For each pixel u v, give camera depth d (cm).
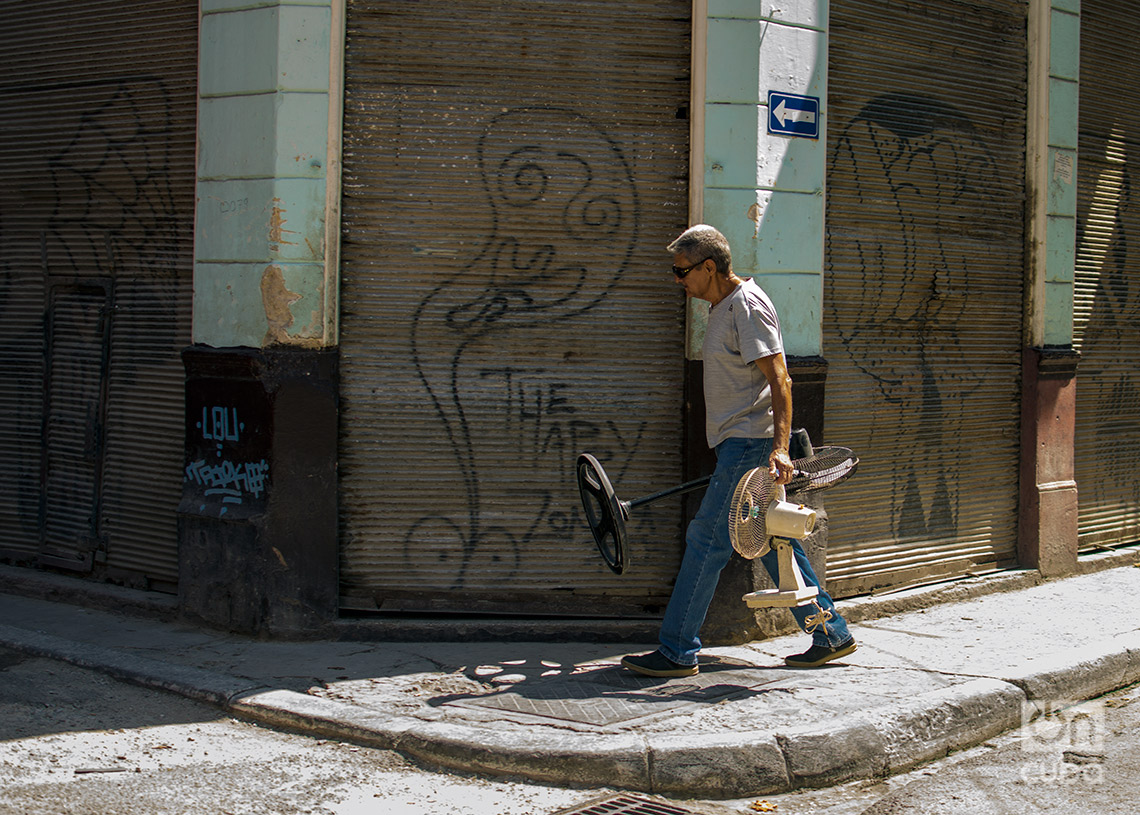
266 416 515
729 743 377
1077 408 721
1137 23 743
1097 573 703
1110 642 522
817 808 361
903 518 615
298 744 400
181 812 338
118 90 587
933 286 622
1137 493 764
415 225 525
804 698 430
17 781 356
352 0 520
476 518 532
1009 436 669
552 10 526
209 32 533
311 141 513
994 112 649
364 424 527
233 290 528
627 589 537
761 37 525
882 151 595
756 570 526
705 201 522
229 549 525
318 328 516
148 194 580
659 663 463
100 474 604
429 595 532
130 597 569
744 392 451
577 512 534
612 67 529
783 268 535
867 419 595
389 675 464
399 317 527
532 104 527
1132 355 758
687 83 531
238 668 472
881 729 400
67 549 617
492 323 529
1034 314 668
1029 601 618
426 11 522
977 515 654
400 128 524
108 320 601
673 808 358
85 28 594
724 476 453
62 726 410
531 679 460
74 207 606
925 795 372
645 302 534
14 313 634
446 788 365
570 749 373
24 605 587
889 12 594
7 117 624
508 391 530
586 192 530
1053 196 669
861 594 595
